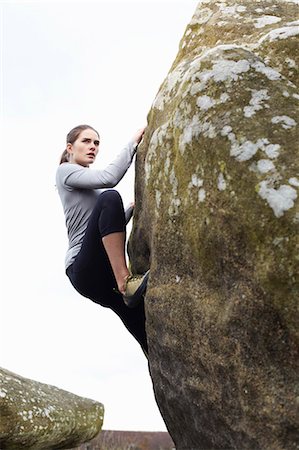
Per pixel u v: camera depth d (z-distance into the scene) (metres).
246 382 4.27
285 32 4.80
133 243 5.55
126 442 9.18
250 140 4.29
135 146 5.59
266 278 4.08
